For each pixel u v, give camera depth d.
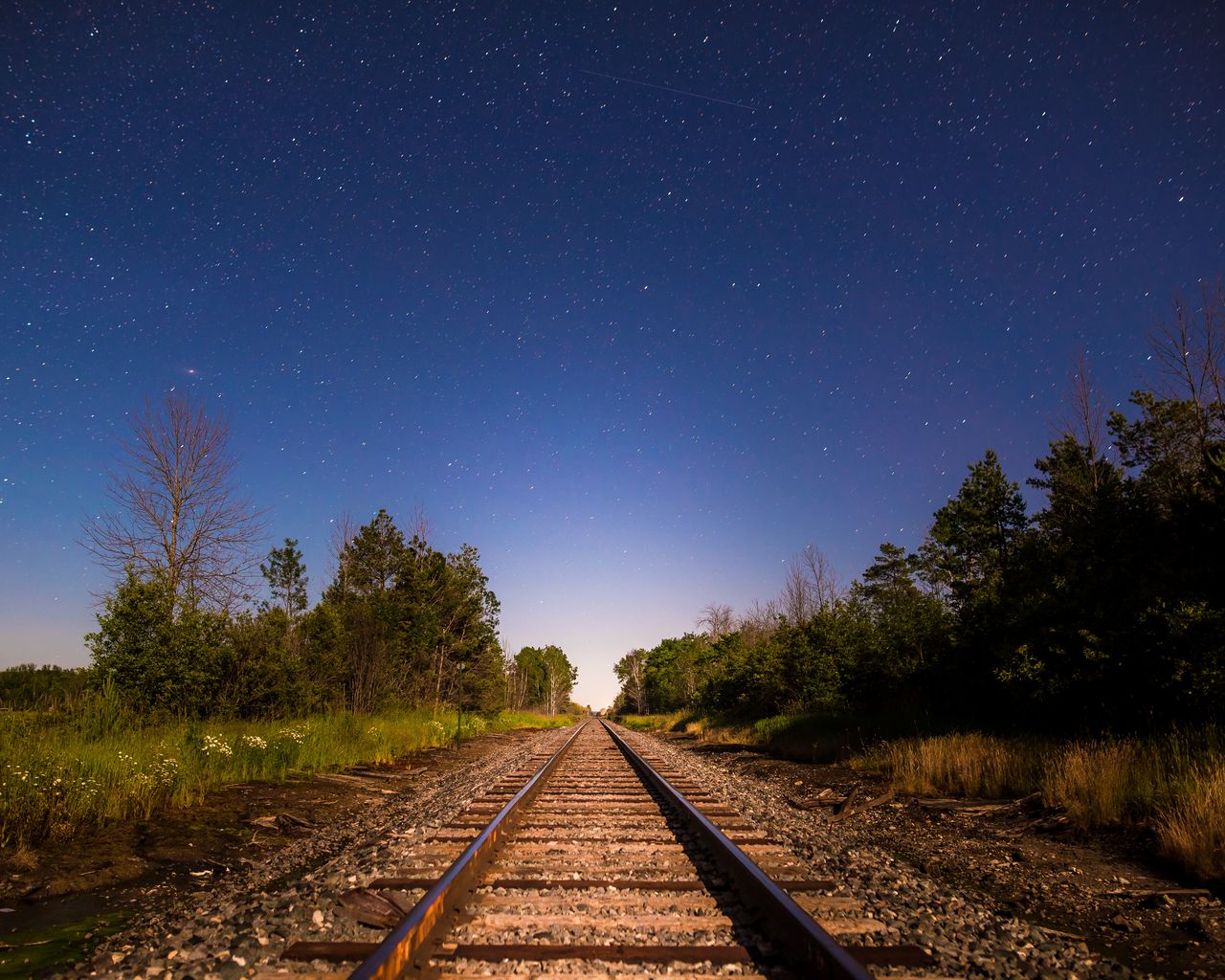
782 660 28.67
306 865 7.15
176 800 9.71
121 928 5.16
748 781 14.41
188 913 5.39
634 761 16.20
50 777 8.19
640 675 96.50
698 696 42.06
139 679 17.05
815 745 19.03
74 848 7.29
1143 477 17.89
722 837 6.21
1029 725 14.77
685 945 4.10
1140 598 11.84
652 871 5.87
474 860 5.53
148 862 7.06
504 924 4.46
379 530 42.06
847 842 7.97
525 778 12.88
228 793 10.98
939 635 20.22
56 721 12.52
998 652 14.68
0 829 7.16
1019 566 16.72
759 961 3.91
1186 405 19.08
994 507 24.86
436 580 43.97
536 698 106.19
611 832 7.67
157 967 3.98
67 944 4.79
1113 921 5.42
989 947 4.37
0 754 8.70
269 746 13.82
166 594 18.53
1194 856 6.57
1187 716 11.11
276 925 4.48
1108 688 12.42
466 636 46.81
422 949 3.81
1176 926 5.29
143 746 11.16
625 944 4.11
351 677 27.62
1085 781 9.15
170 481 24.31
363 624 29.20
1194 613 10.78
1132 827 8.11
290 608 45.38
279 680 20.11
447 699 42.53
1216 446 12.16
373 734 19.06
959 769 12.18
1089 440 21.91
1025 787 10.69
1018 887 6.38
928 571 28.61
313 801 11.13
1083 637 12.48
